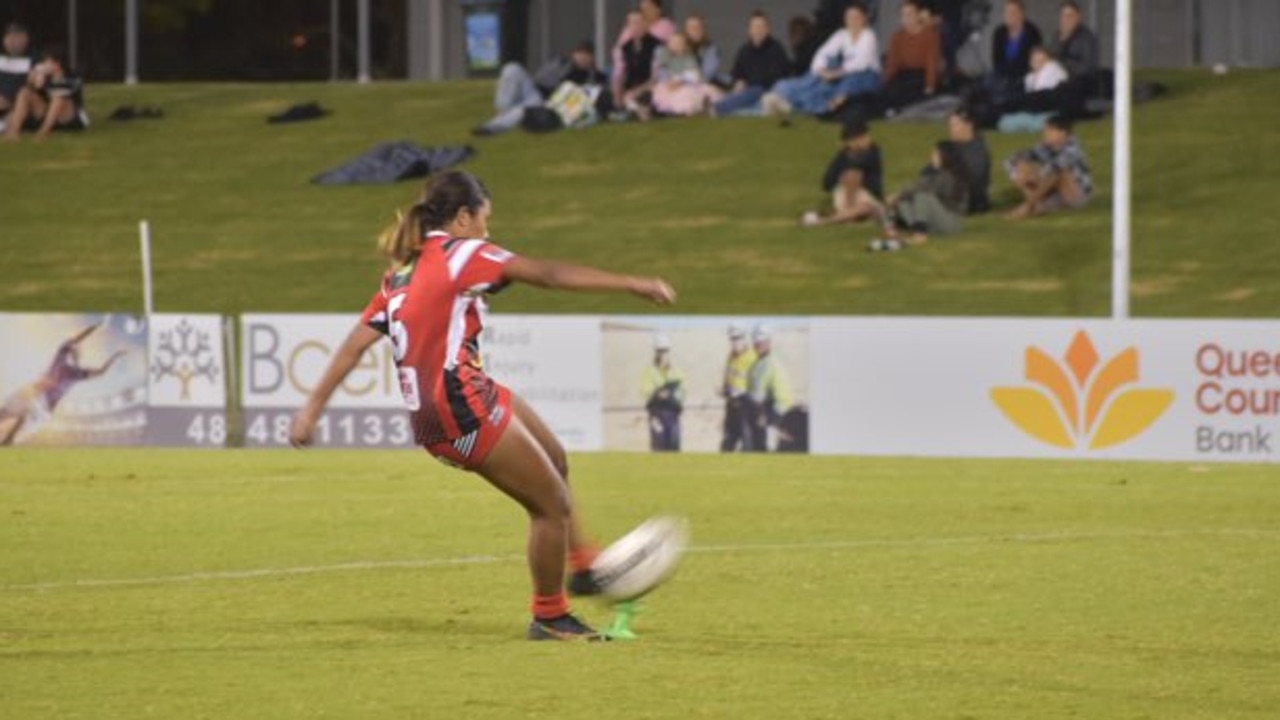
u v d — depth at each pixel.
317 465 53.91
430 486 48.28
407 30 112.00
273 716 21.86
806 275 74.88
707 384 57.94
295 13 113.69
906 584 31.88
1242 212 76.69
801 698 22.72
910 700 22.61
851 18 87.94
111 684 23.70
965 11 94.81
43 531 39.69
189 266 81.19
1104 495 45.69
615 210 82.62
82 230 85.50
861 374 57.06
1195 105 88.12
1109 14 98.00
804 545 37.06
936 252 75.25
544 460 25.66
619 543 26.45
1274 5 97.56
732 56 104.50
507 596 31.03
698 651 25.78
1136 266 72.94
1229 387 54.34
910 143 83.44
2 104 97.25
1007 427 56.25
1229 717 21.70
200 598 30.94
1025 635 27.03
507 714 21.91
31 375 61.44
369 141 94.00
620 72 92.44
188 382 60.97
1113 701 22.55
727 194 83.00
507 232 81.38
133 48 113.56
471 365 25.22
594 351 58.59
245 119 99.44
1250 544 36.75
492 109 97.25
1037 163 77.31
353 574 33.59
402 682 23.72
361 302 76.88
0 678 24.09
